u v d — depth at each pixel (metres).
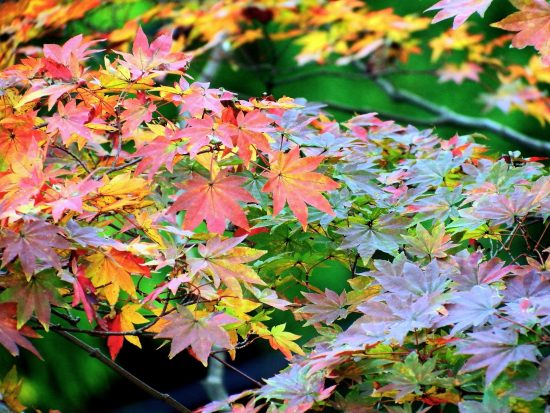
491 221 2.10
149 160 2.01
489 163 2.26
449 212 2.11
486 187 2.13
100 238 1.93
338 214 2.12
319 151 2.21
